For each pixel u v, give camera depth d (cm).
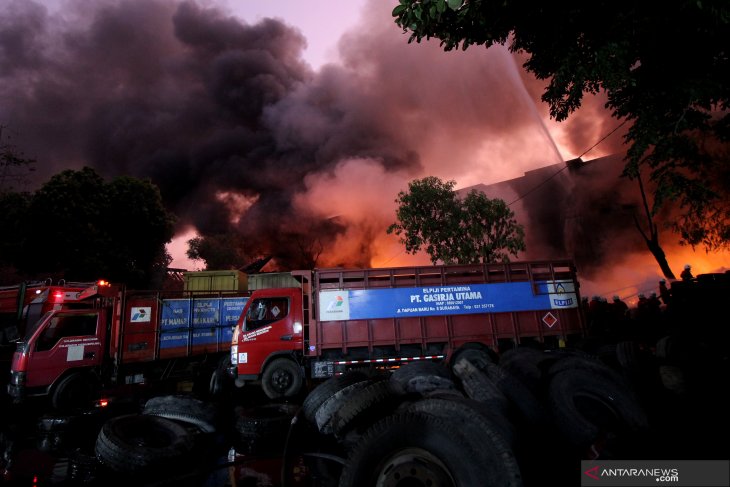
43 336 832
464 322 965
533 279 1005
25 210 2062
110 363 950
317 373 925
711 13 441
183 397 634
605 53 523
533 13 520
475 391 430
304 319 954
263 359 935
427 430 280
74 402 855
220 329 1315
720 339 898
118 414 805
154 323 1060
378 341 939
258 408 662
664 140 629
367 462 283
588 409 447
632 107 655
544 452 407
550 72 638
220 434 630
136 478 457
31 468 496
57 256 2078
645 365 647
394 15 436
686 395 575
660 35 528
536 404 436
